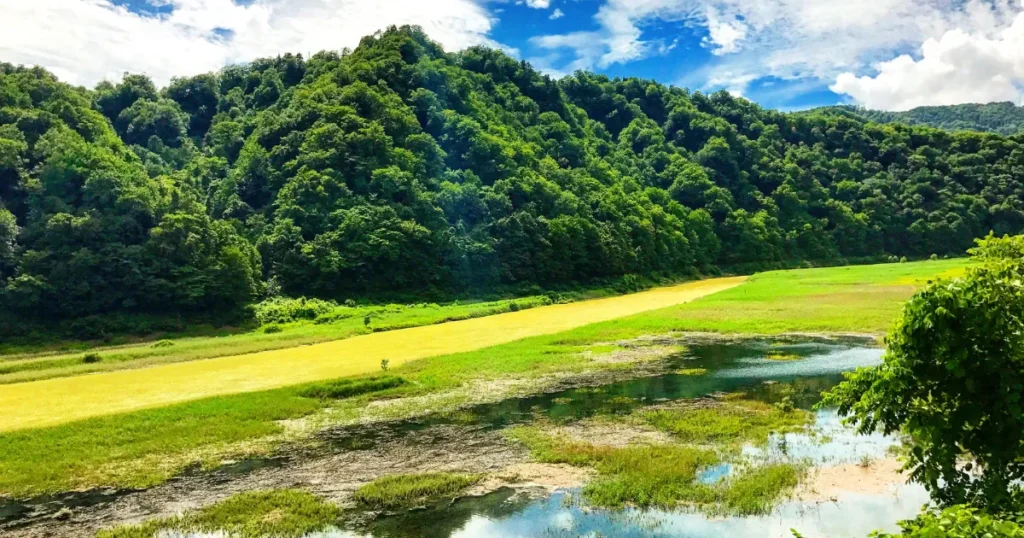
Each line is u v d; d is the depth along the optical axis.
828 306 41.72
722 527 10.99
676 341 32.25
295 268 53.66
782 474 13.05
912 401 6.34
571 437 16.61
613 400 20.52
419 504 12.61
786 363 25.86
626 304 56.97
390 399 21.55
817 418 17.64
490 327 41.56
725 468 13.83
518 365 26.33
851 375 7.07
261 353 33.88
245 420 18.88
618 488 12.65
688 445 15.57
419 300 57.03
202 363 30.97
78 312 42.19
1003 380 5.72
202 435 17.47
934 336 5.99
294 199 59.03
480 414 19.34
